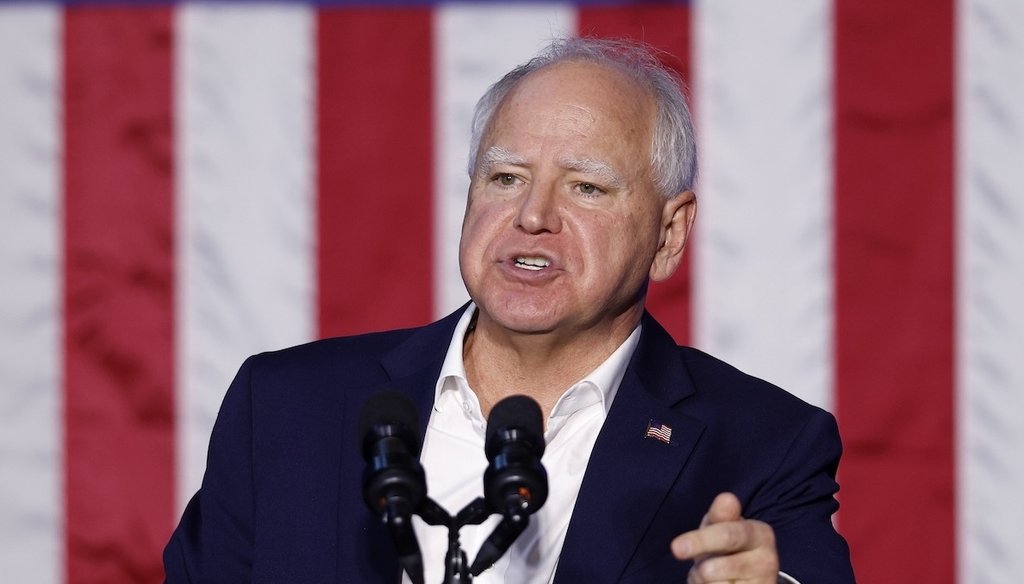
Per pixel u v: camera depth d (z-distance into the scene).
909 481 11.95
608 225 6.55
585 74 6.73
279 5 12.32
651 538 6.50
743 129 12.02
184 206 12.27
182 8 12.31
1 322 12.28
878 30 11.98
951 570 11.92
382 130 12.27
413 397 7.00
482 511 5.12
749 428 6.92
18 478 12.31
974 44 11.92
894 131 11.95
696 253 11.98
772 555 5.16
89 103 12.31
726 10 12.08
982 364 11.88
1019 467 11.87
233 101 12.30
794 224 11.95
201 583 6.98
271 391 7.14
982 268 11.88
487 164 6.67
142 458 12.34
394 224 12.26
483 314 6.87
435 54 12.27
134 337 12.31
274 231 12.28
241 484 7.04
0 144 12.27
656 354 7.18
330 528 6.65
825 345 11.95
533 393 6.99
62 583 12.31
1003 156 11.88
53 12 12.32
